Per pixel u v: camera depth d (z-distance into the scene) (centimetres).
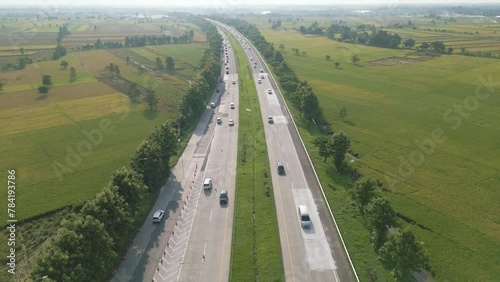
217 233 7562
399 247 5794
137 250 7094
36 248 7288
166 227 7781
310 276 6328
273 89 18200
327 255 6825
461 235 7419
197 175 9975
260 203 8469
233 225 7750
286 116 14425
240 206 8412
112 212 6744
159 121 13900
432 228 7650
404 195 8875
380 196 7612
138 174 8269
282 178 9638
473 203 8481
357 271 6366
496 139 11756
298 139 12169
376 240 6750
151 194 8919
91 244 5844
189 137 12612
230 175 9956
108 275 6381
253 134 12750
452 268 6544
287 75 18962
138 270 6581
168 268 6625
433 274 6400
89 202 6725
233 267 6550
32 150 11431
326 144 10188
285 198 8719
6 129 13050
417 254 5775
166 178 9681
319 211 8194
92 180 9731
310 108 13450
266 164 10381
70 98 16612
